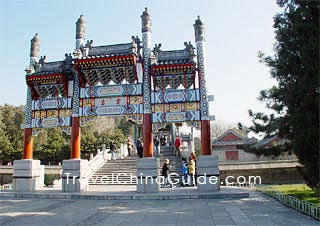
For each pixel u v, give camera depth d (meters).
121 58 22.02
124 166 31.23
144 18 23.42
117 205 17.09
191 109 21.94
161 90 22.45
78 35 24.62
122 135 58.81
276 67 17.61
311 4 14.45
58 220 12.97
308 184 14.98
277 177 30.17
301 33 14.53
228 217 12.84
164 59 22.84
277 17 16.41
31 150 24.48
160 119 22.03
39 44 26.45
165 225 11.61
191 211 14.55
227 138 54.53
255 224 11.34
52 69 25.11
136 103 22.61
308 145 13.99
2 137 49.31
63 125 23.66
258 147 21.95
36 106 24.56
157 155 33.78
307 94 14.07
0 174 34.44
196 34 23.05
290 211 13.95
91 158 31.61
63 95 24.72
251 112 22.67
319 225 10.82
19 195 21.62
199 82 22.23
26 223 12.40
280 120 19.16
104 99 23.16
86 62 22.52
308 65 13.98
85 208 16.23
